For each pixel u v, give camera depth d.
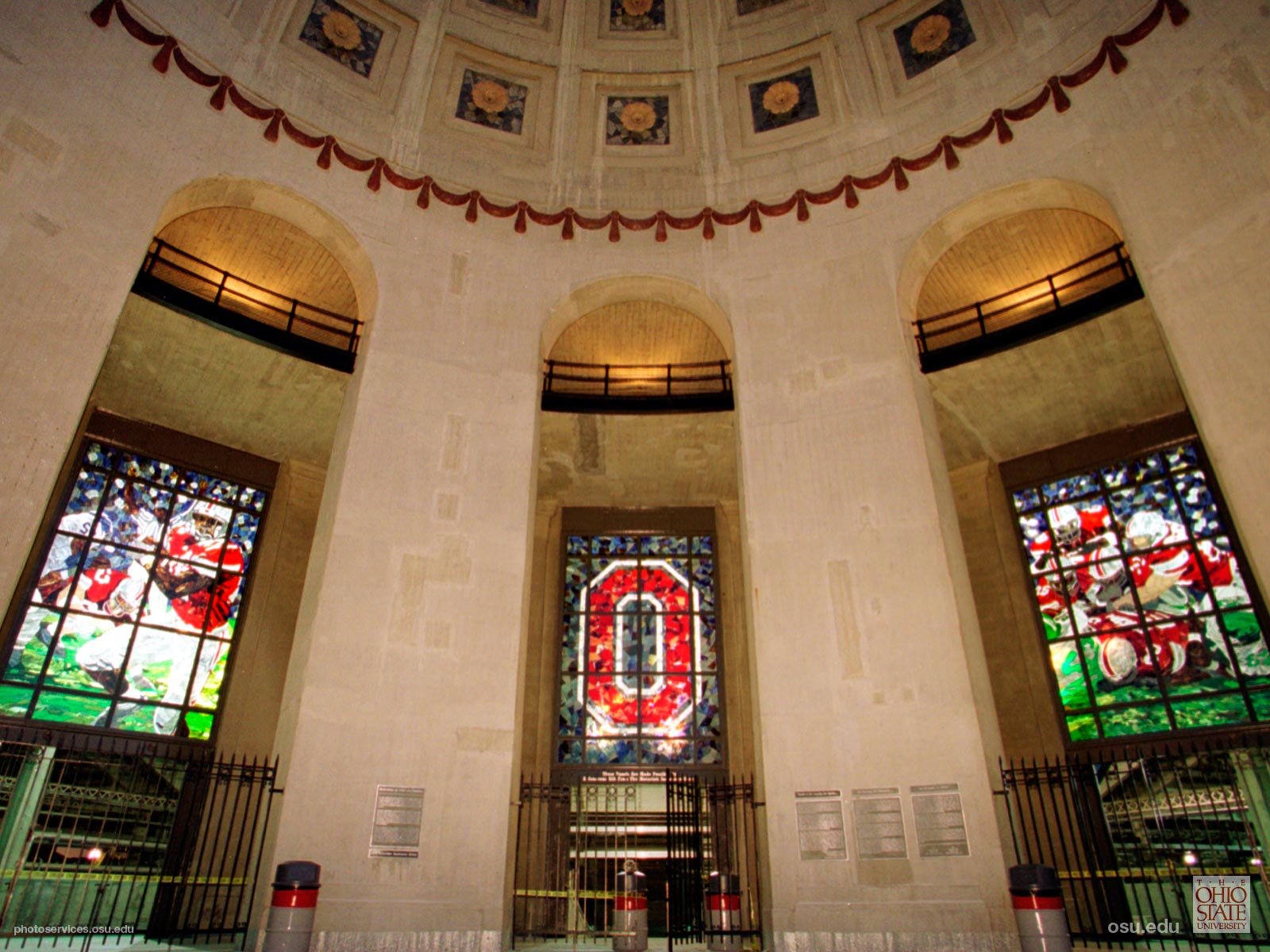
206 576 13.58
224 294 13.53
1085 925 11.44
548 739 14.33
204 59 11.14
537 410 11.55
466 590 10.05
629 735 14.58
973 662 9.38
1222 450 8.59
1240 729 11.68
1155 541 13.23
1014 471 14.68
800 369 11.34
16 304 8.62
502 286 12.17
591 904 13.02
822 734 9.24
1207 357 8.97
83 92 9.90
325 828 8.48
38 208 9.08
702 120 13.74
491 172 13.02
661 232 12.75
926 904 8.23
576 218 12.88
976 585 14.27
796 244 12.29
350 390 11.30
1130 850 11.77
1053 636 13.58
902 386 10.78
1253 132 9.44
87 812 11.50
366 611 9.55
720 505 16.02
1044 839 12.32
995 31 12.16
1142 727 12.41
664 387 15.41
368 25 12.90
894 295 11.40
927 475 10.15
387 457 10.48
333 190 11.76
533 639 15.02
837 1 13.47
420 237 12.11
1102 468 14.00
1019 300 13.95
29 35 9.62
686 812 11.15
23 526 8.00
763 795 9.52
